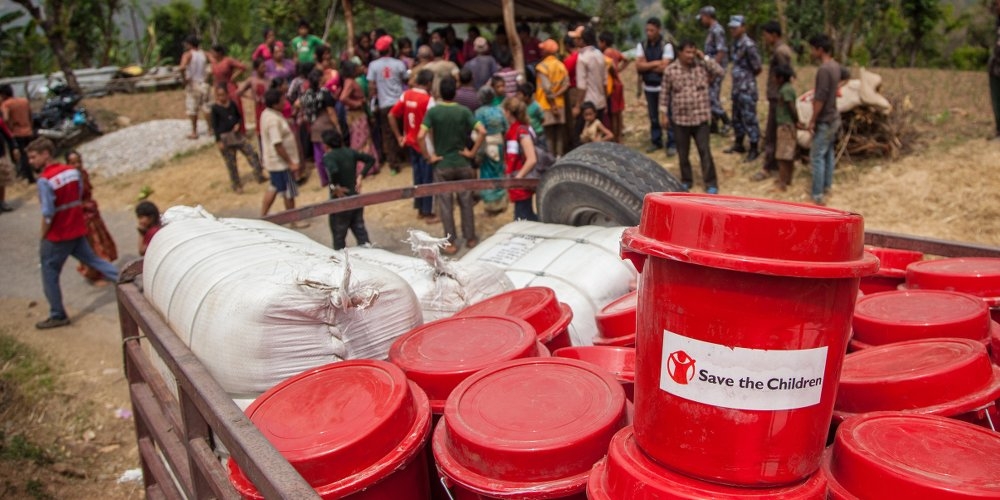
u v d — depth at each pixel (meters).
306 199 11.17
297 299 2.54
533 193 7.24
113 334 7.27
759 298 1.28
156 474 3.22
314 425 2.03
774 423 1.34
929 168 8.02
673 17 22.95
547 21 15.18
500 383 2.14
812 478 1.45
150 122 18.14
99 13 28.80
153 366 3.39
